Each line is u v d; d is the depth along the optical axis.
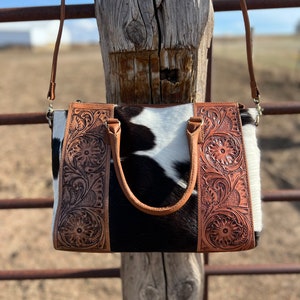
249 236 0.99
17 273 1.40
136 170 1.00
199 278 1.29
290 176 3.76
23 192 3.35
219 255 2.62
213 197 1.00
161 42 1.04
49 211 3.09
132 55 1.06
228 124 1.03
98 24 1.07
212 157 1.01
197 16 1.02
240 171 1.01
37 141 4.48
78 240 0.99
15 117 1.25
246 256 2.62
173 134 1.02
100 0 1.04
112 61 1.08
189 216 0.99
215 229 0.99
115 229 0.98
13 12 1.16
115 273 1.40
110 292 2.31
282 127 5.11
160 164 1.00
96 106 1.05
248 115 1.04
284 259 2.60
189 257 1.26
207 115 1.04
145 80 1.09
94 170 1.01
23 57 14.48
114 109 1.04
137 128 1.02
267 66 10.13
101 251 1.02
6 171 3.73
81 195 1.00
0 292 2.29
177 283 1.28
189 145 0.98
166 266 1.26
